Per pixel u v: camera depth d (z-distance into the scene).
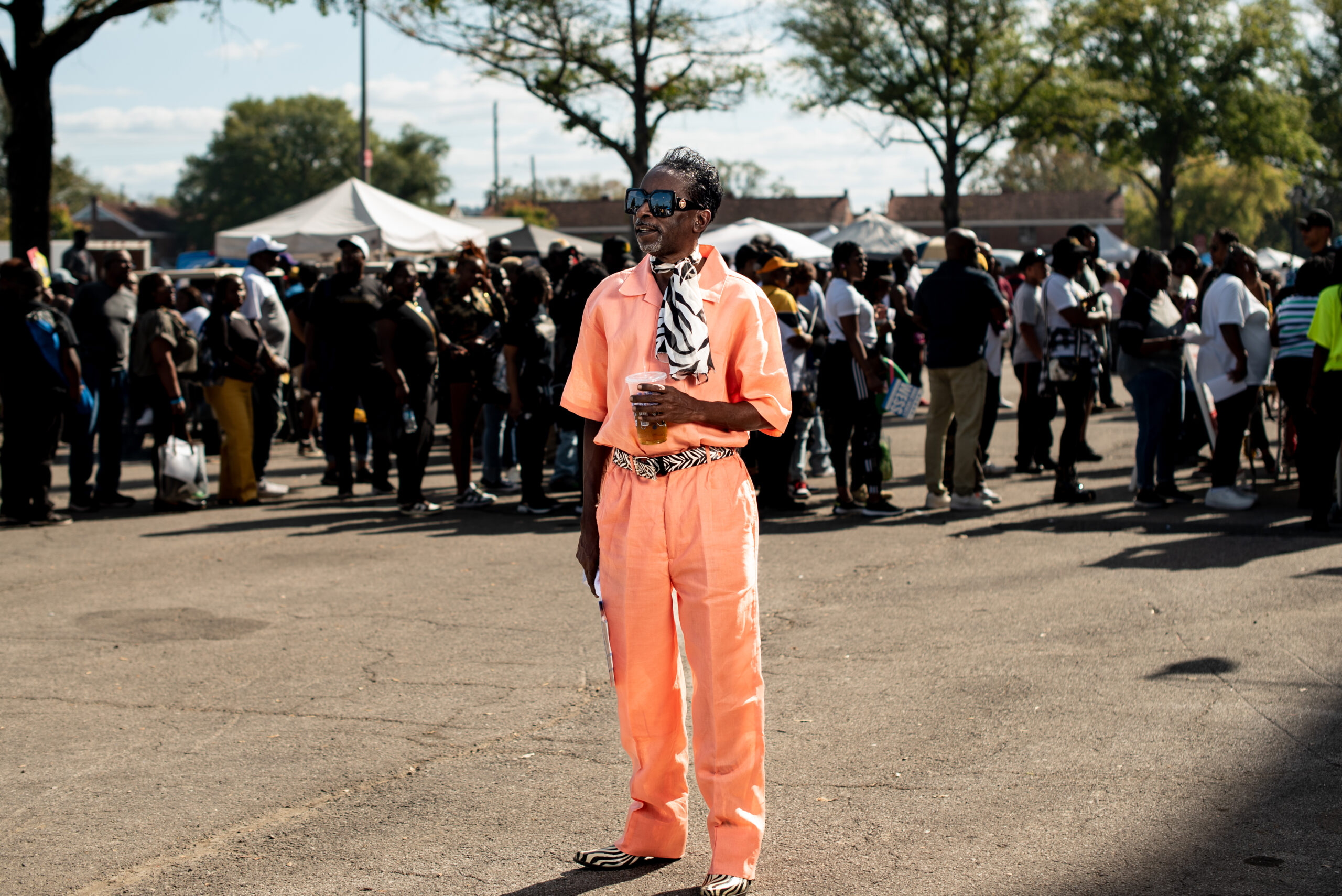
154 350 8.95
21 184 15.41
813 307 9.20
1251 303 8.03
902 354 10.77
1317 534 7.28
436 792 3.73
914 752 3.96
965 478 8.38
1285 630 5.27
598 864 3.22
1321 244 8.08
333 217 16.61
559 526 8.35
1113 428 13.09
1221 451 8.22
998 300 8.20
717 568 3.02
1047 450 10.20
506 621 5.82
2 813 3.59
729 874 3.03
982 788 3.65
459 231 17.62
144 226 104.44
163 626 5.77
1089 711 4.32
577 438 9.80
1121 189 78.31
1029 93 38.69
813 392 9.07
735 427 3.01
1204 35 49.28
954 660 4.99
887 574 6.61
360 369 9.02
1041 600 5.93
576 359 3.20
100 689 4.80
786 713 4.40
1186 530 7.53
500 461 10.13
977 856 3.20
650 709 3.16
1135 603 5.80
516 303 8.60
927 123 39.19
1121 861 3.14
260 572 6.96
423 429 8.68
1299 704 4.32
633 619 3.10
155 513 9.09
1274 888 2.96
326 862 3.26
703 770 3.10
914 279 15.35
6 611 6.07
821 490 9.82
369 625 5.75
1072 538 7.40
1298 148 50.19
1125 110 48.62
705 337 2.99
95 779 3.85
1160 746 3.95
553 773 3.88
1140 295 8.20
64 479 11.20
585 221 80.69
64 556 7.47
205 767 3.95
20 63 15.27
